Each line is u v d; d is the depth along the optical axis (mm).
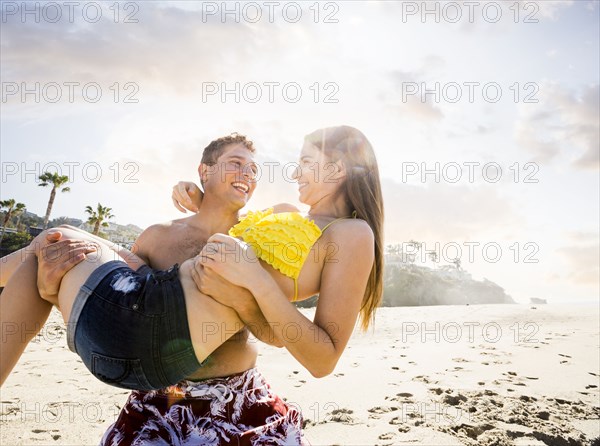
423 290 64250
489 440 3055
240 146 2357
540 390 4312
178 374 1615
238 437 1710
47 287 1662
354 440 3039
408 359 6059
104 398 3930
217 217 2338
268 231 1890
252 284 1612
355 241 1878
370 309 2205
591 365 5578
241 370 1875
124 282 1618
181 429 1705
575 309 17547
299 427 1930
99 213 32062
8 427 3178
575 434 3207
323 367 1736
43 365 5258
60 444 2924
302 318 1653
